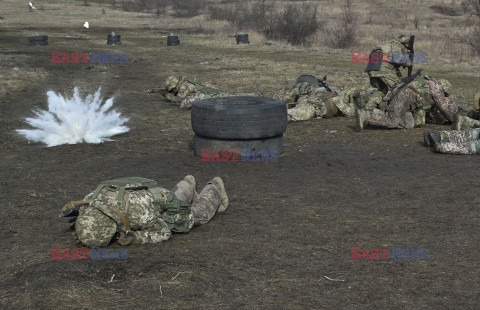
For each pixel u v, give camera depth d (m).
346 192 6.39
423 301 3.69
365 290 3.86
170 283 3.95
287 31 30.38
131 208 4.60
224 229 5.16
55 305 3.63
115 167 7.65
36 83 16.45
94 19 48.12
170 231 4.81
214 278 4.04
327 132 9.92
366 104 10.18
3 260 4.40
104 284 3.94
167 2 60.22
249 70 19.38
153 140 9.43
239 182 6.87
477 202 5.93
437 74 17.97
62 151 8.64
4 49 25.64
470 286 3.92
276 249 4.63
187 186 5.44
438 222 5.32
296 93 11.67
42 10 56.53
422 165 7.58
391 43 9.88
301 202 6.02
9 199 6.17
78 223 4.52
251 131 7.77
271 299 3.72
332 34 29.44
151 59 22.88
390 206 5.85
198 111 7.93
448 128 10.00
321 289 3.88
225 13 45.00
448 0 54.22
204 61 22.25
